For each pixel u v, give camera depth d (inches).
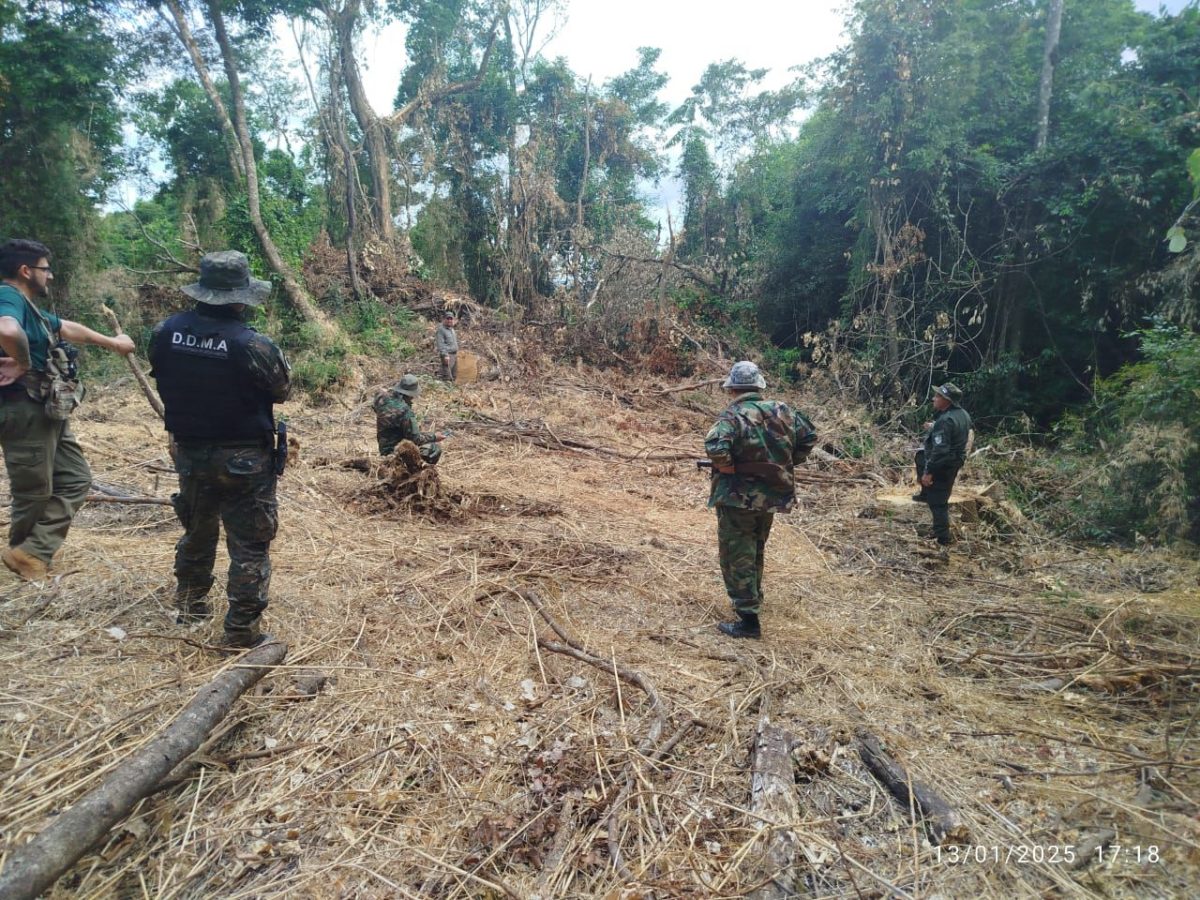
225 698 103.4
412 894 79.3
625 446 377.4
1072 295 454.9
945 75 450.9
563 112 935.0
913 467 340.8
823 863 88.6
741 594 150.9
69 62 466.9
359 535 194.5
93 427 305.3
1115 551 238.1
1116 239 425.4
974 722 122.3
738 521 149.8
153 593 140.4
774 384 532.4
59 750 93.0
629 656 139.9
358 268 676.7
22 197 471.2
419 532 204.8
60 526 135.9
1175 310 299.7
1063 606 180.1
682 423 444.5
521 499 253.4
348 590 156.9
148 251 623.2
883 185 472.7
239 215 551.2
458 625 147.2
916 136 458.6
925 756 111.3
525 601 162.6
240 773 95.7
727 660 141.8
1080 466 307.7
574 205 855.1
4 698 102.9
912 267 490.3
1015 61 490.0
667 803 97.5
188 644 122.2
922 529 245.6
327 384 438.9
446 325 509.0
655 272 679.1
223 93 730.8
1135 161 406.9
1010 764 109.7
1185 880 85.1
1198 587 199.0
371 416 386.0
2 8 449.1
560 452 352.5
